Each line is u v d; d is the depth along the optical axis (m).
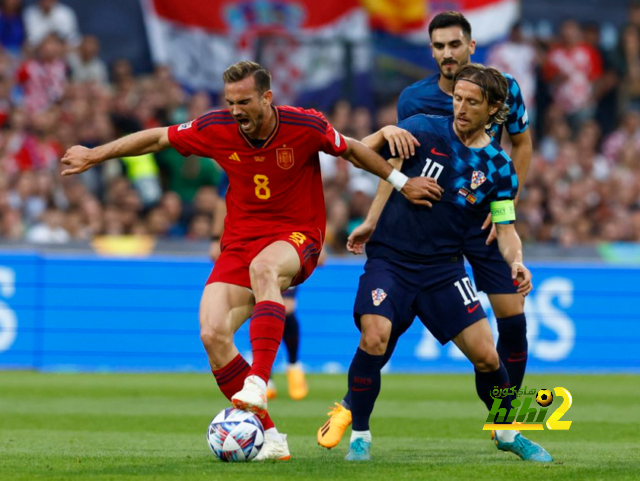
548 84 60.66
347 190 49.84
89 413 28.34
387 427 25.89
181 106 53.53
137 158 50.12
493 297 20.94
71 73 53.78
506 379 18.89
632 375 43.81
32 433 23.80
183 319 43.16
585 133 58.38
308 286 43.53
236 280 17.92
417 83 21.59
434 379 40.50
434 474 16.27
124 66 53.62
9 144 49.75
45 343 42.38
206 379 39.19
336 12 56.66
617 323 45.16
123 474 15.88
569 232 52.75
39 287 42.41
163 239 44.16
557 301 44.78
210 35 55.78
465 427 25.97
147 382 37.75
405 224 18.36
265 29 56.09
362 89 56.12
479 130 18.27
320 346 43.50
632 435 24.56
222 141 17.77
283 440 18.16
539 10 62.28
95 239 43.25
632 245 45.97
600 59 61.81
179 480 15.27
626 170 58.16
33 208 47.47
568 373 44.38
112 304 42.78
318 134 17.66
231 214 18.33
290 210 18.02
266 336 16.86
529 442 19.00
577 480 15.88
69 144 51.25
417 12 57.03
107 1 55.56
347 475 15.94
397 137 18.28
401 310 18.42
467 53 20.80
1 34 53.59
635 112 61.19
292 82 55.47
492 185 18.28
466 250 21.00
